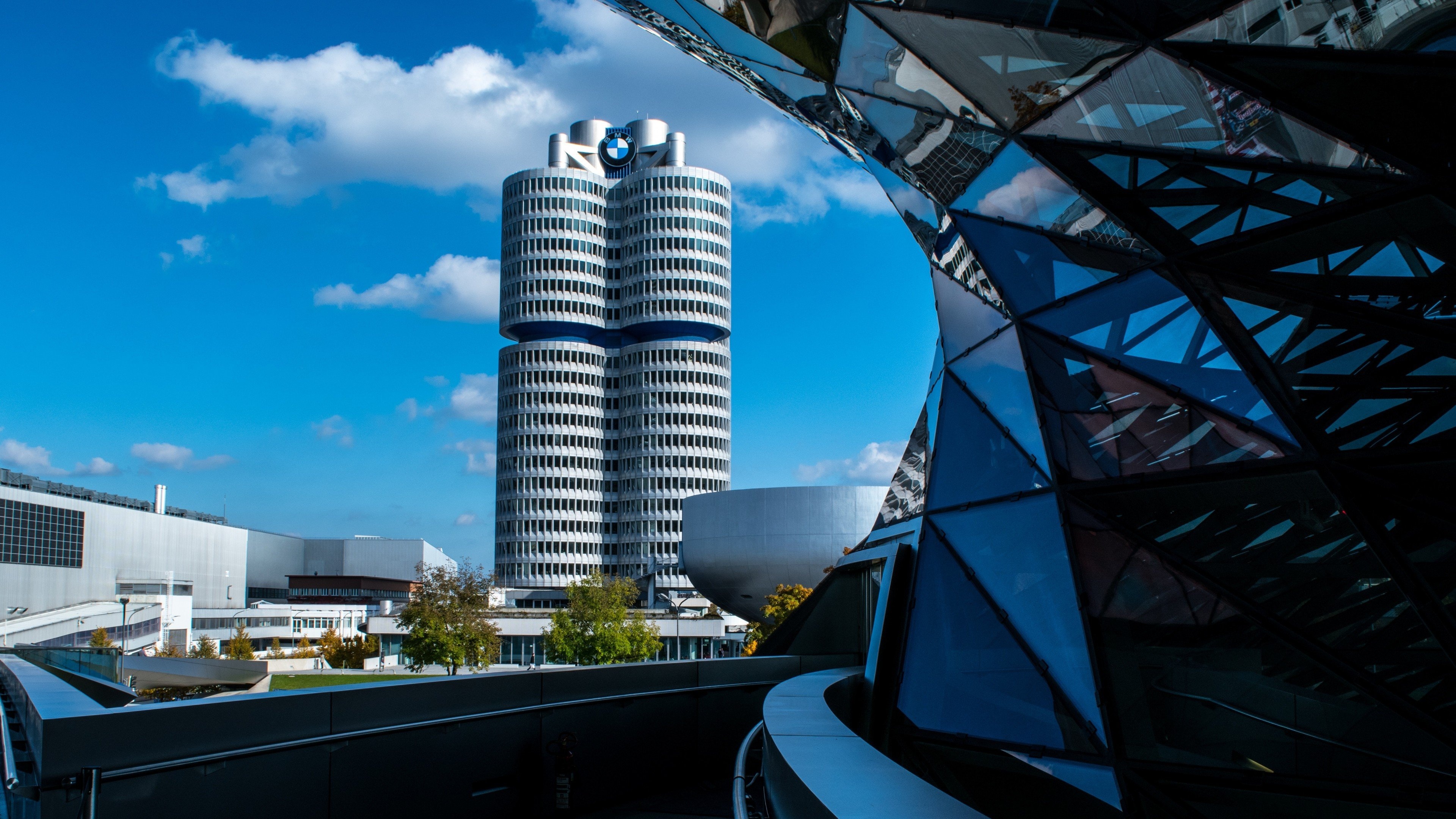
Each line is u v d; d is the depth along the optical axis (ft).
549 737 33.86
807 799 12.78
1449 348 20.36
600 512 574.56
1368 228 21.53
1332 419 22.65
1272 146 22.62
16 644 248.93
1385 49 18.90
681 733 41.22
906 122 35.68
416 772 28.22
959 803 11.92
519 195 594.24
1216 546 25.09
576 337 596.29
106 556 403.54
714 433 573.33
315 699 25.04
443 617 216.13
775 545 259.60
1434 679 20.12
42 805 18.95
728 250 599.57
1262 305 24.30
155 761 20.80
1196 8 21.68
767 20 34.58
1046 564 30.19
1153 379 27.55
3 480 358.84
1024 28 26.03
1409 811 20.03
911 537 43.09
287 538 653.71
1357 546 21.89
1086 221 29.99
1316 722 21.90
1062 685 28.02
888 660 39.99
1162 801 24.25
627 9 41.47
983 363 36.83
